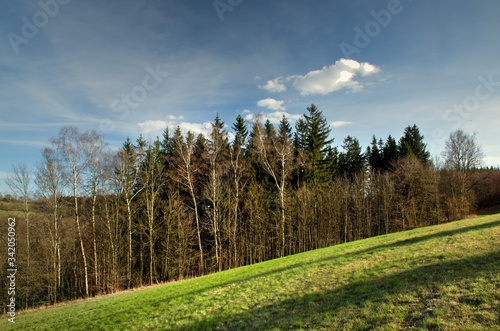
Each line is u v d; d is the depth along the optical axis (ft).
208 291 47.32
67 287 114.21
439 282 26.25
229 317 31.81
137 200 114.11
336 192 143.84
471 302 20.89
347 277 36.40
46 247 93.71
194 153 128.67
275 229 129.08
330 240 137.90
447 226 72.90
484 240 39.83
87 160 87.20
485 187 177.17
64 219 95.76
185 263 113.60
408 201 143.95
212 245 115.34
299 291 35.37
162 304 43.86
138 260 113.80
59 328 41.39
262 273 55.67
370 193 161.38
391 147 194.70
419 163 152.97
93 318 43.47
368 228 151.94
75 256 103.24
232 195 123.54
